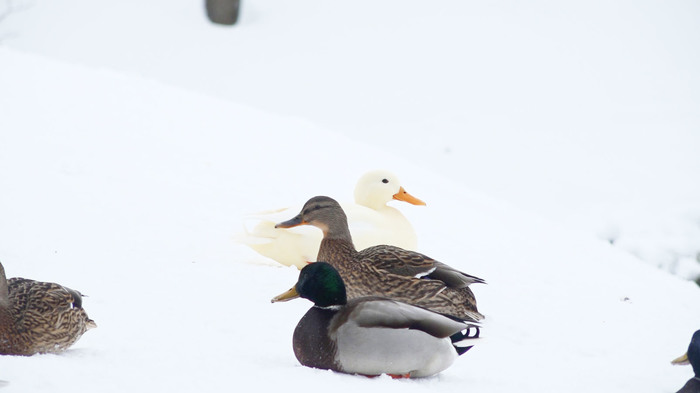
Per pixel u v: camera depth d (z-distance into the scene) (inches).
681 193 1010.7
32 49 1451.8
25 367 231.3
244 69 1419.8
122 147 578.9
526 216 598.2
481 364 308.8
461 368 298.2
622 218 786.2
